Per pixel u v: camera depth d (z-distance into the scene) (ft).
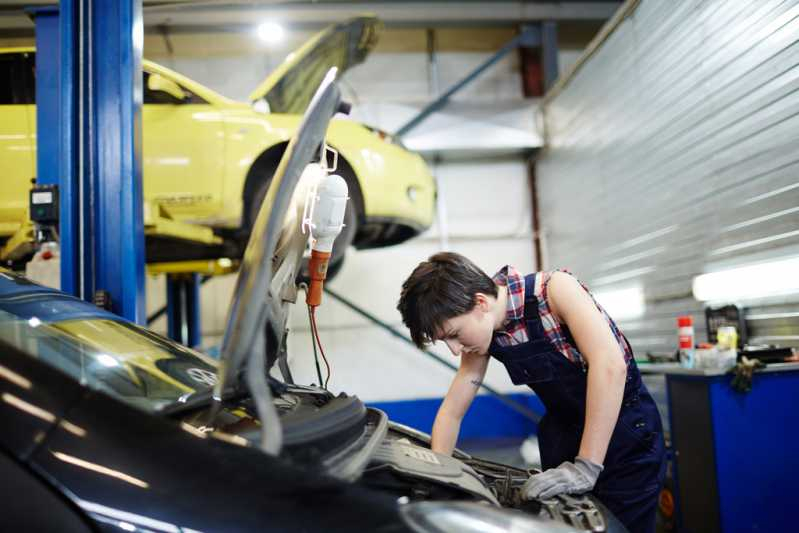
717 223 10.53
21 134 10.29
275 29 18.13
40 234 7.53
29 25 16.78
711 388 7.68
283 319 3.73
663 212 12.39
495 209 20.56
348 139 10.91
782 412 7.72
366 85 20.88
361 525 2.21
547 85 19.52
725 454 7.56
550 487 3.75
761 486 7.56
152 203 10.30
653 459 4.44
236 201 10.53
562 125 17.76
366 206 10.80
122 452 2.32
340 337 19.63
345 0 18.58
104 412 2.42
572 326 4.18
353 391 19.39
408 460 3.48
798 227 8.61
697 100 11.03
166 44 19.84
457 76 21.26
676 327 12.03
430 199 12.24
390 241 13.55
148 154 10.46
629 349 4.60
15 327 3.53
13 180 10.16
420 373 19.70
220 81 20.31
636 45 13.17
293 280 3.76
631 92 13.51
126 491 2.24
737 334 9.75
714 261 10.67
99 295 6.84
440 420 4.95
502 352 4.55
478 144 18.88
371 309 19.77
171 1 9.71
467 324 4.14
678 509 8.39
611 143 14.65
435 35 20.94
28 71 10.81
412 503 2.50
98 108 7.24
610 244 14.99
